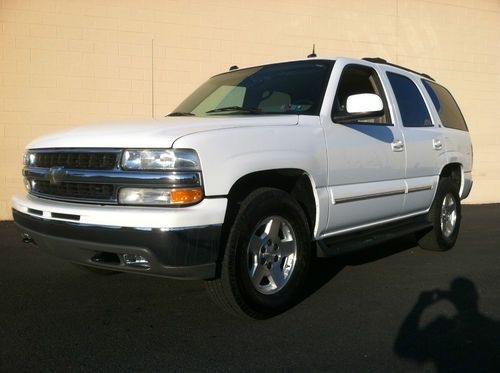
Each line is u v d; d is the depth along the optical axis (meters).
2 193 7.72
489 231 7.51
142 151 3.20
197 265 3.18
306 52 9.33
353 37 9.73
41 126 7.84
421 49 10.38
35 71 7.76
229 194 3.41
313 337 3.39
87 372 2.87
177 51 8.43
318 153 3.94
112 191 3.29
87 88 8.00
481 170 10.95
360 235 4.59
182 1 8.41
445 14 10.52
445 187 5.86
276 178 3.80
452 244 6.08
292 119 3.93
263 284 3.73
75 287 4.45
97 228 3.21
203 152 3.20
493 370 2.96
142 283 4.57
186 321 3.66
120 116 8.20
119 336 3.38
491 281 4.79
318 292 4.39
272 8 9.00
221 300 3.49
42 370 2.89
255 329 3.52
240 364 2.99
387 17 10.01
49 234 3.53
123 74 8.16
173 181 3.13
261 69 4.95
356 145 4.34
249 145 3.46
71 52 7.90
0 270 5.00
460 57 10.73
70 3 7.85
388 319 3.75
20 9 7.64
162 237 3.05
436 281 4.77
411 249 6.17
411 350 3.21
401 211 5.10
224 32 8.70
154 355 3.10
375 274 5.00
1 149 7.68
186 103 5.04
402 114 5.20
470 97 10.88
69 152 3.52
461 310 3.96
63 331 3.47
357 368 2.96
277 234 3.71
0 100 7.64
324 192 4.04
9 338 3.34
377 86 5.01
